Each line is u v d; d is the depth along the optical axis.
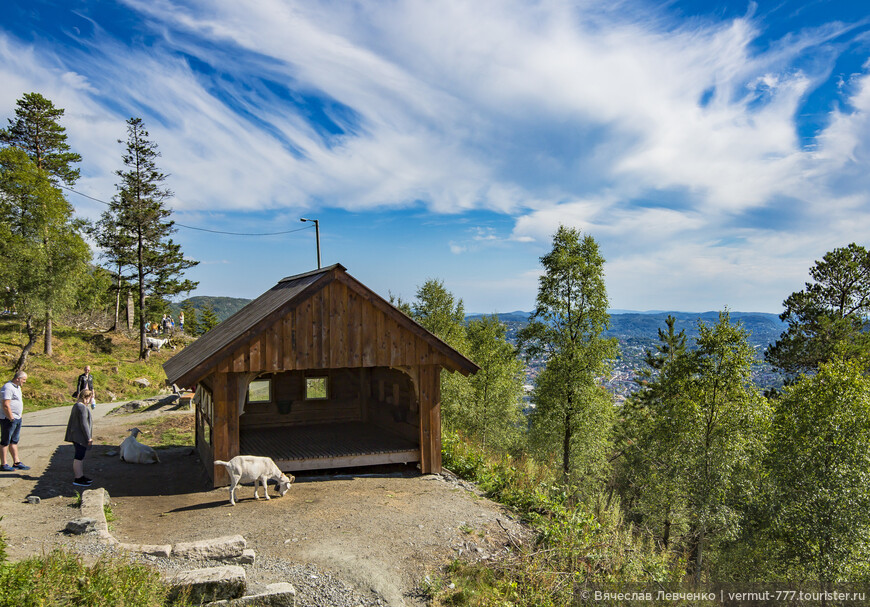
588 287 28.09
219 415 10.85
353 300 11.65
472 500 10.62
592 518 9.45
